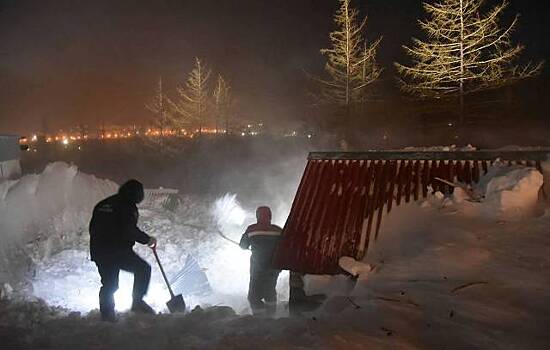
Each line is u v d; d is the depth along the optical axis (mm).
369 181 7469
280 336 3836
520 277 4668
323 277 6172
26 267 8922
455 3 24516
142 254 10461
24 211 10586
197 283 8664
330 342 3633
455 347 3537
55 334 4492
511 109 29500
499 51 24547
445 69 25172
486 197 6531
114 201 5695
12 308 5539
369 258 6223
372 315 4168
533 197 6344
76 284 8641
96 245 5574
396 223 6680
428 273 5133
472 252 5312
